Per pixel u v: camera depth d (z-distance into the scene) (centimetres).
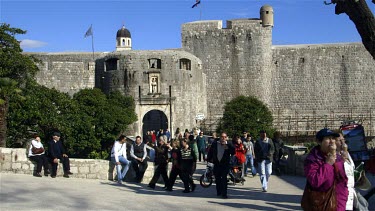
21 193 1080
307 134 5209
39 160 1460
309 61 5312
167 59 4297
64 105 2806
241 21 5250
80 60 5069
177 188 1514
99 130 3216
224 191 1227
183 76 4350
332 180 593
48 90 2811
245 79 5206
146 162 1587
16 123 2473
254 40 5197
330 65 5294
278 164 1886
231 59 5234
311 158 608
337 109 5259
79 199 1041
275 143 1866
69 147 2758
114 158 1512
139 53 4294
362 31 1096
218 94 5234
